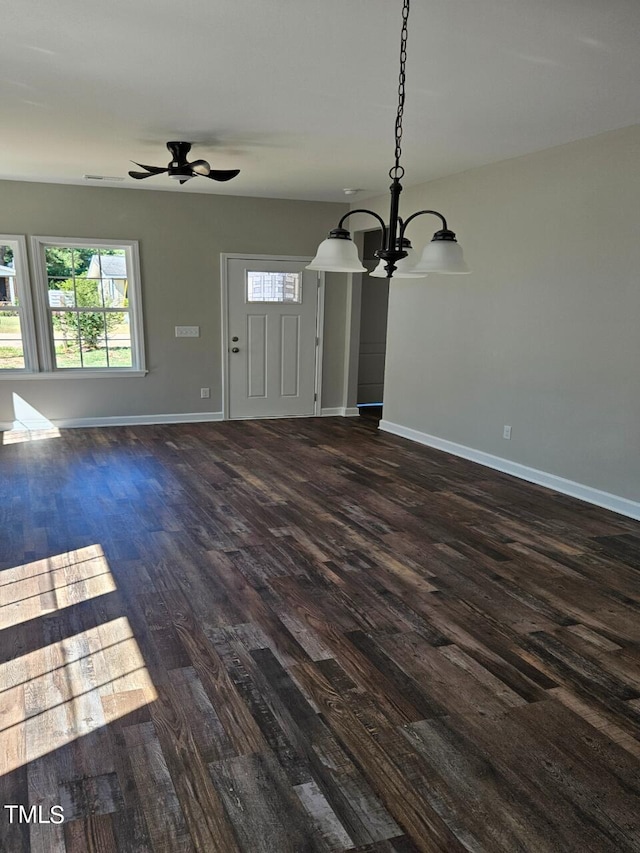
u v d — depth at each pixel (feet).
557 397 15.17
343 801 5.62
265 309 23.31
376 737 6.48
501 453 17.15
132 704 6.92
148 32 8.60
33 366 20.77
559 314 14.89
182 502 13.89
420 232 19.79
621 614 9.29
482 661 7.95
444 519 13.23
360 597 9.59
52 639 8.22
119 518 12.79
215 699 7.04
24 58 9.59
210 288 22.40
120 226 20.89
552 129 13.12
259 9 7.84
